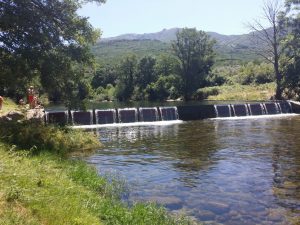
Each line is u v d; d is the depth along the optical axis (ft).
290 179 46.91
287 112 143.64
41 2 73.20
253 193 41.14
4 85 72.84
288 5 186.50
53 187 28.45
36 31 70.79
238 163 56.18
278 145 71.31
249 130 94.43
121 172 50.11
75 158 57.47
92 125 109.50
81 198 29.07
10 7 69.67
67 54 74.64
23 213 21.52
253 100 193.67
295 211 35.65
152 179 46.60
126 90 305.53
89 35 77.87
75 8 76.38
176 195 40.04
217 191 41.83
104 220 26.96
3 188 24.18
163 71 304.71
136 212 29.91
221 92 235.81
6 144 42.93
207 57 258.16
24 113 77.20
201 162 57.06
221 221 32.99
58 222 21.88
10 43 70.44
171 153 64.44
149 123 115.34
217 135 86.33
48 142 58.90
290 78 182.70
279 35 192.44
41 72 72.84
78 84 79.61
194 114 128.16
